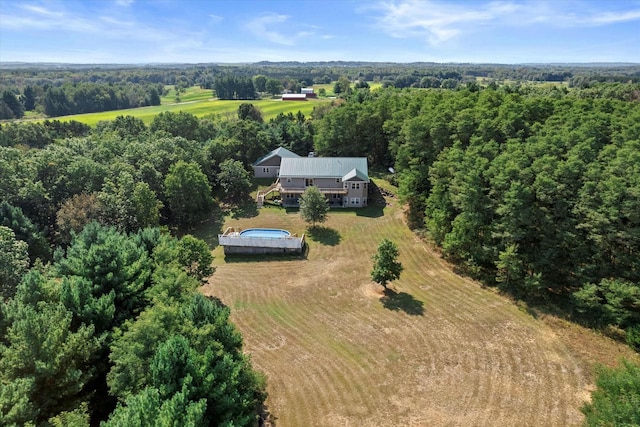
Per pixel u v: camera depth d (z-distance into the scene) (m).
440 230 40.31
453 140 47.09
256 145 69.94
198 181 52.34
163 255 30.75
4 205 38.91
